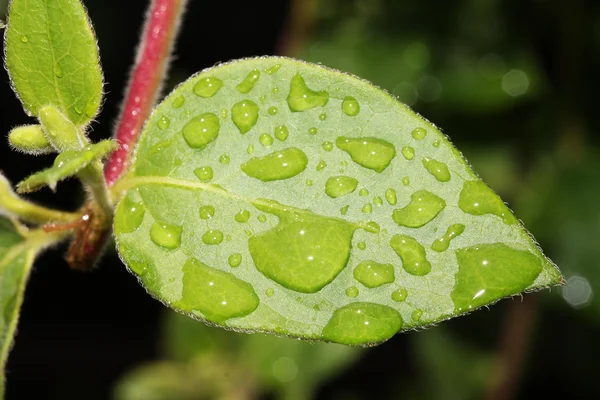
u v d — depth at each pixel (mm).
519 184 409
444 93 394
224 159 223
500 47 402
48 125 219
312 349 347
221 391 350
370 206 218
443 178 217
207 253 220
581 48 406
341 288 216
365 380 494
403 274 215
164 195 223
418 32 398
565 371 465
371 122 220
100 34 481
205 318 217
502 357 411
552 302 389
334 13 397
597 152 405
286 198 220
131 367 513
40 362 509
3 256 229
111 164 233
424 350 434
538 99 409
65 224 229
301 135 221
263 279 218
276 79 223
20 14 222
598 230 388
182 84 225
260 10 517
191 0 513
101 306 521
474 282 214
